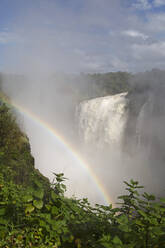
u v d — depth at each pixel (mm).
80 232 2811
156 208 2465
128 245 2205
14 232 2736
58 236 2789
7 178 4988
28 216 2842
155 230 2189
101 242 2314
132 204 2668
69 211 2988
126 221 2443
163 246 2182
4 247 2639
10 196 3277
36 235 2783
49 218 2693
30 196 2576
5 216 2781
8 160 6055
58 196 2906
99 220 2896
